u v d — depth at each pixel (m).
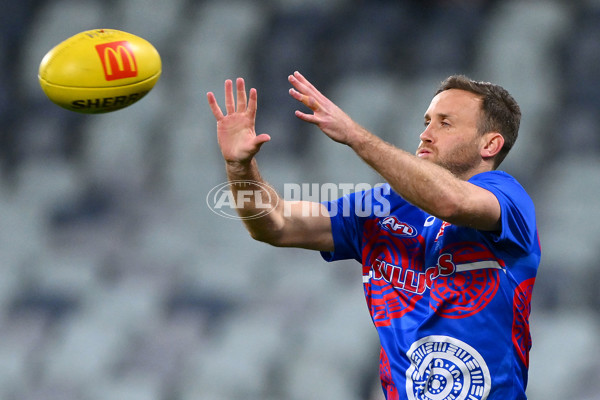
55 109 34.72
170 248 29.14
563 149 29.89
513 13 33.50
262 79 34.12
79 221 31.03
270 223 9.73
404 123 31.08
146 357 25.78
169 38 35.56
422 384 8.89
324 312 25.80
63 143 33.84
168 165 32.44
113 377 25.50
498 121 9.80
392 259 9.51
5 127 34.75
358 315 25.22
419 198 8.27
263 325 25.73
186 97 34.00
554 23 32.66
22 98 35.28
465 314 8.93
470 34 33.53
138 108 33.56
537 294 25.38
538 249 9.47
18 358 26.50
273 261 27.95
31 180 32.62
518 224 8.82
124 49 9.26
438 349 8.91
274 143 31.73
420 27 34.28
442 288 9.05
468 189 8.44
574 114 30.73
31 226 30.98
